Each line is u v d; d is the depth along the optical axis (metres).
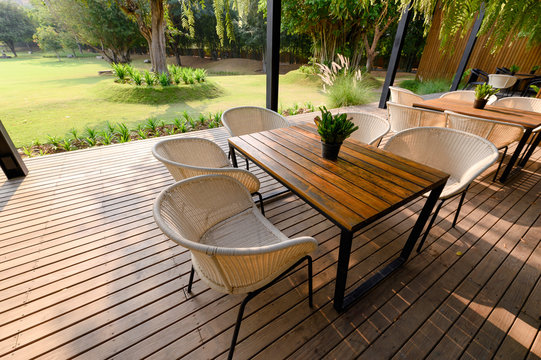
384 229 2.00
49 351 1.20
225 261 0.86
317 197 1.18
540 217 2.14
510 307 1.41
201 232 1.35
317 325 1.32
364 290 1.46
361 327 1.31
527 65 7.45
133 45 14.57
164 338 1.26
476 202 2.34
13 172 2.65
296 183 1.30
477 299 1.46
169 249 1.80
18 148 3.87
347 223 1.01
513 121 2.40
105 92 7.79
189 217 1.27
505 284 1.55
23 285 1.52
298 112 5.75
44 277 1.57
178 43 19.42
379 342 1.25
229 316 1.36
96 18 12.41
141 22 8.95
